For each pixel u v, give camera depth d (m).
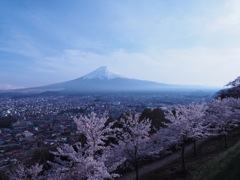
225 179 12.03
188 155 28.45
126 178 23.52
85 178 12.17
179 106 25.09
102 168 12.35
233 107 33.81
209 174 13.95
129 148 20.48
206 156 24.59
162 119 37.97
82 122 13.84
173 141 21.50
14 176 15.88
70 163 12.40
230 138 31.03
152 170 25.09
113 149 20.36
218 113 29.34
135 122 21.23
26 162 22.45
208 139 36.47
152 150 21.64
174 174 21.47
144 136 21.45
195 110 22.92
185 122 21.16
